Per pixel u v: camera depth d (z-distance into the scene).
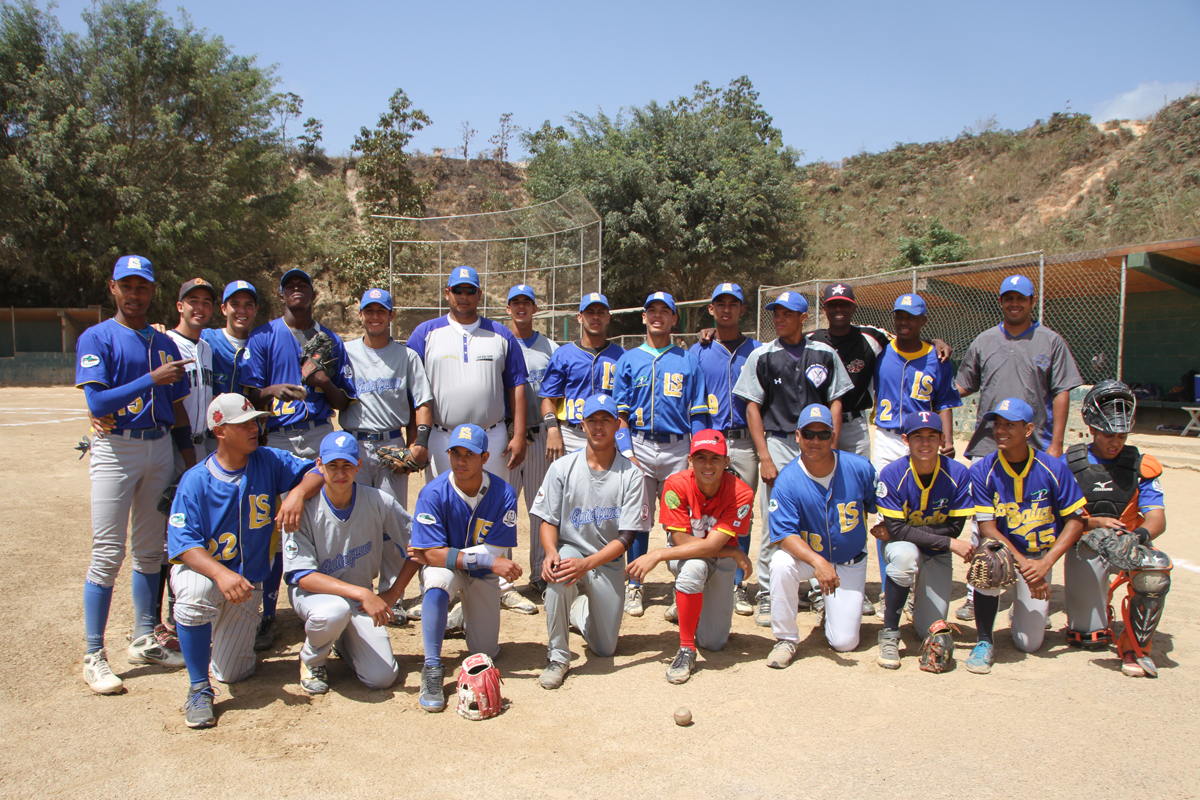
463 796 2.85
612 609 4.22
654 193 24.25
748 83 36.47
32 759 3.09
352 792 2.88
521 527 7.26
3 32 22.75
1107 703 3.63
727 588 4.34
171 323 25.14
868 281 15.16
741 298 5.33
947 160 35.44
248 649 3.89
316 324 4.93
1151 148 27.27
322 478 3.90
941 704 3.64
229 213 25.09
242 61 26.45
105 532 3.84
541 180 26.44
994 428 4.36
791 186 26.03
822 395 4.92
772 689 3.84
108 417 3.83
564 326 14.70
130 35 23.95
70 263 23.38
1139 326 14.86
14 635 4.34
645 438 5.29
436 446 5.17
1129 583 3.93
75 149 22.80
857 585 4.37
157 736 3.31
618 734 3.35
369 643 3.80
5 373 22.58
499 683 3.59
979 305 15.93
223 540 3.67
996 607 4.13
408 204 31.61
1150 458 4.40
